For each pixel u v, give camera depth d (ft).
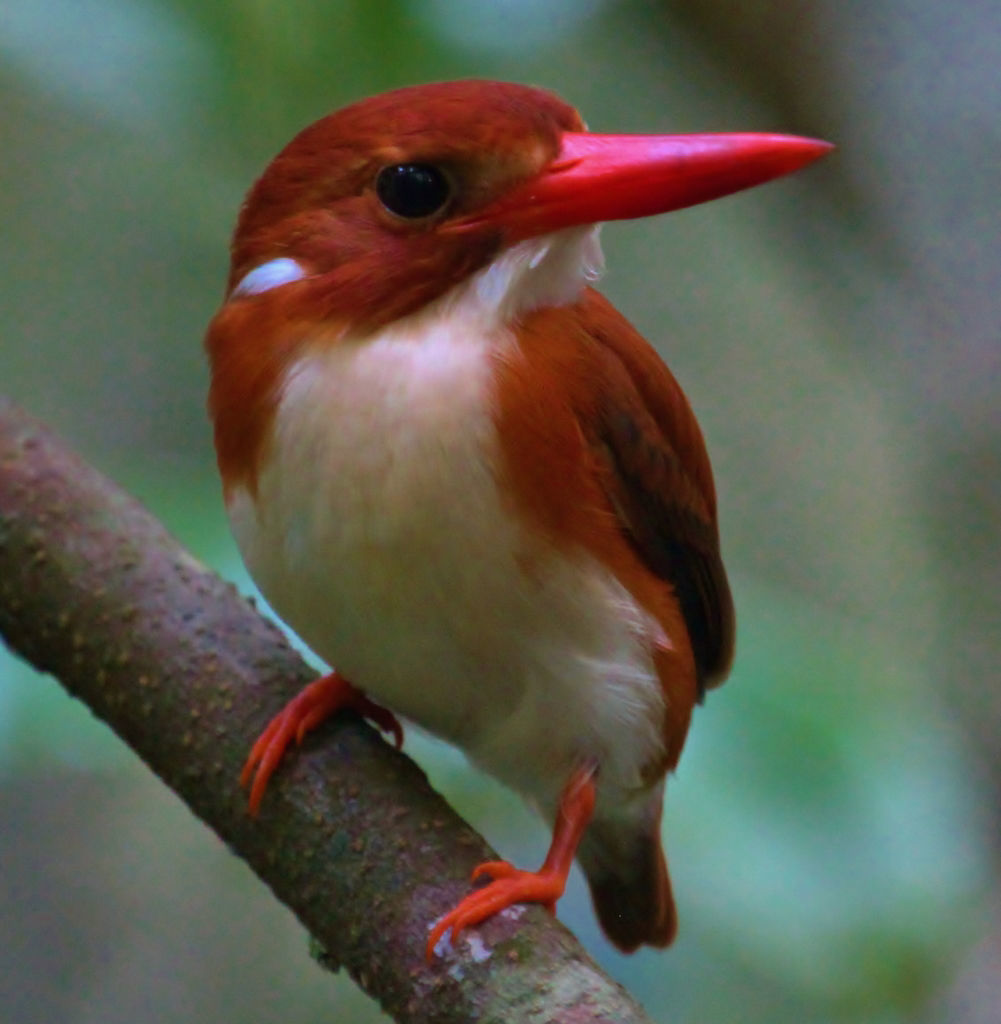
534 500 19.33
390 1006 18.37
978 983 26.11
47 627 21.17
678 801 24.02
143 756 20.71
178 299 37.81
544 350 19.81
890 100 30.50
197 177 32.60
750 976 30.27
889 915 23.85
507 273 19.40
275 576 19.98
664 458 21.86
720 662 24.98
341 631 20.02
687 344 43.04
